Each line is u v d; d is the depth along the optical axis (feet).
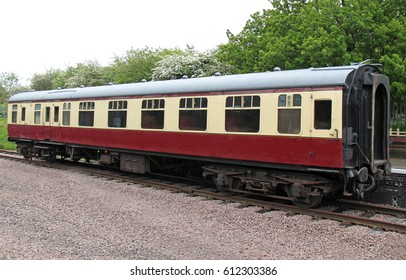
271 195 34.40
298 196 31.48
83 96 50.60
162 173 50.96
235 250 22.79
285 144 31.19
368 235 25.38
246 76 34.68
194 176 47.85
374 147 31.86
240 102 34.04
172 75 94.17
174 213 30.63
